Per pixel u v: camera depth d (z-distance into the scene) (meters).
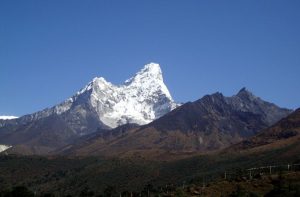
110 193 188.25
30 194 168.75
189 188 135.25
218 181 137.62
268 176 132.62
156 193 154.75
